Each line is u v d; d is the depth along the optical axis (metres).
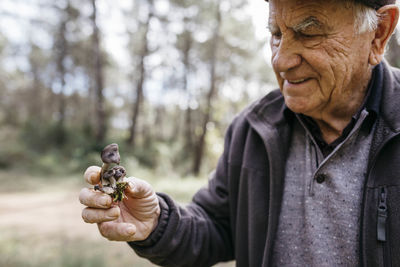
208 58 9.59
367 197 0.45
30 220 3.02
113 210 0.43
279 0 0.45
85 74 13.51
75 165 5.92
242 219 0.55
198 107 10.61
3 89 14.62
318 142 0.52
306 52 0.45
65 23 10.47
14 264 1.87
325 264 0.48
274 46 0.49
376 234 0.44
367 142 0.49
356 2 0.43
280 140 0.54
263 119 0.56
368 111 0.48
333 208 0.48
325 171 0.49
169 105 14.75
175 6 8.13
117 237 0.46
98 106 6.71
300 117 0.52
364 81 0.49
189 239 0.54
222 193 0.60
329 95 0.47
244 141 0.58
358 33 0.44
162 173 6.36
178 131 13.29
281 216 0.53
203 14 7.78
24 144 7.04
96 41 6.79
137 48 9.37
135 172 5.68
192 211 0.59
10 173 5.56
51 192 4.41
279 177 0.53
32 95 14.79
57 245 2.24
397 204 0.43
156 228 0.50
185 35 9.21
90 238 2.45
